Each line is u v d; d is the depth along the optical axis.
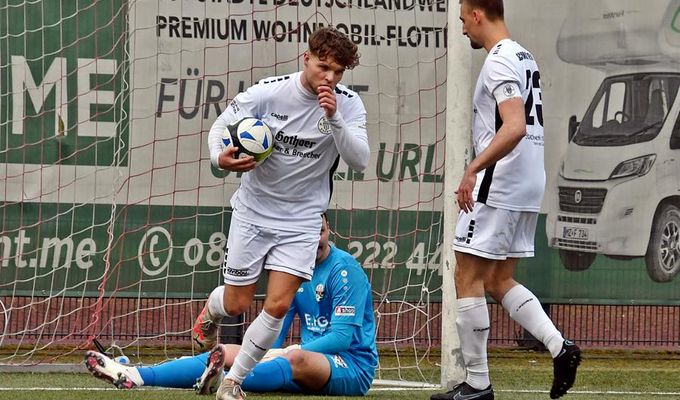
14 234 29.72
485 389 19.12
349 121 18.00
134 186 30.19
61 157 29.88
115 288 30.14
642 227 31.98
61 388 22.62
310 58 17.22
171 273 30.39
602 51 31.70
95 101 29.98
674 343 33.91
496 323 33.34
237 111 18.05
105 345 30.81
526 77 18.41
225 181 30.50
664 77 31.95
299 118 17.73
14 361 28.70
